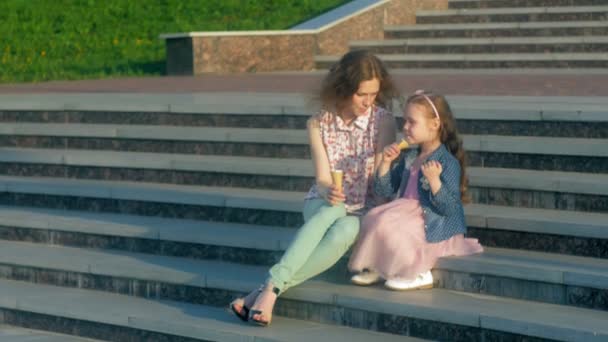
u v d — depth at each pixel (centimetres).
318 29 1847
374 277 711
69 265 830
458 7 1961
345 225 696
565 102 934
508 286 672
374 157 738
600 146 779
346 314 693
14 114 1145
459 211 702
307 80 1499
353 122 736
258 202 844
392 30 1916
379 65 720
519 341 618
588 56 1664
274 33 1808
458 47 1798
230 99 1092
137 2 2205
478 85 1266
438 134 711
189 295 771
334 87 717
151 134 1021
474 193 793
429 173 687
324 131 740
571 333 596
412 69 1769
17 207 980
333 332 682
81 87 1453
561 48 1727
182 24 2069
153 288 789
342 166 739
